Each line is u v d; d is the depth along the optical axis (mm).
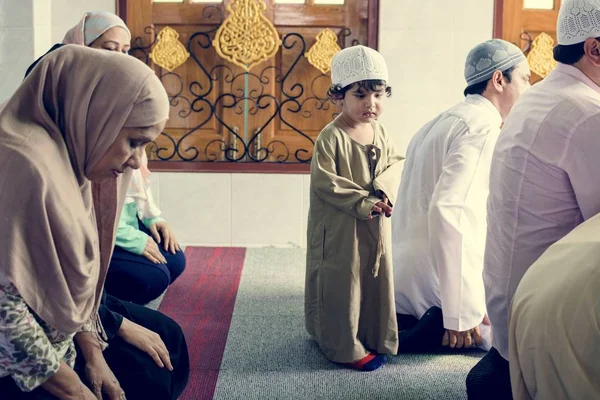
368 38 4215
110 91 1425
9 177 1332
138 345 1804
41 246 1359
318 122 4305
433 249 2594
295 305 3279
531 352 1592
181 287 3504
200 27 4207
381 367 2584
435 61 4223
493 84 2670
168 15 4180
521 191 1970
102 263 1665
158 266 3094
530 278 1686
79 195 1442
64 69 1435
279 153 4320
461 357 2680
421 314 2805
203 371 2541
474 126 2621
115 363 1766
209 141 4297
